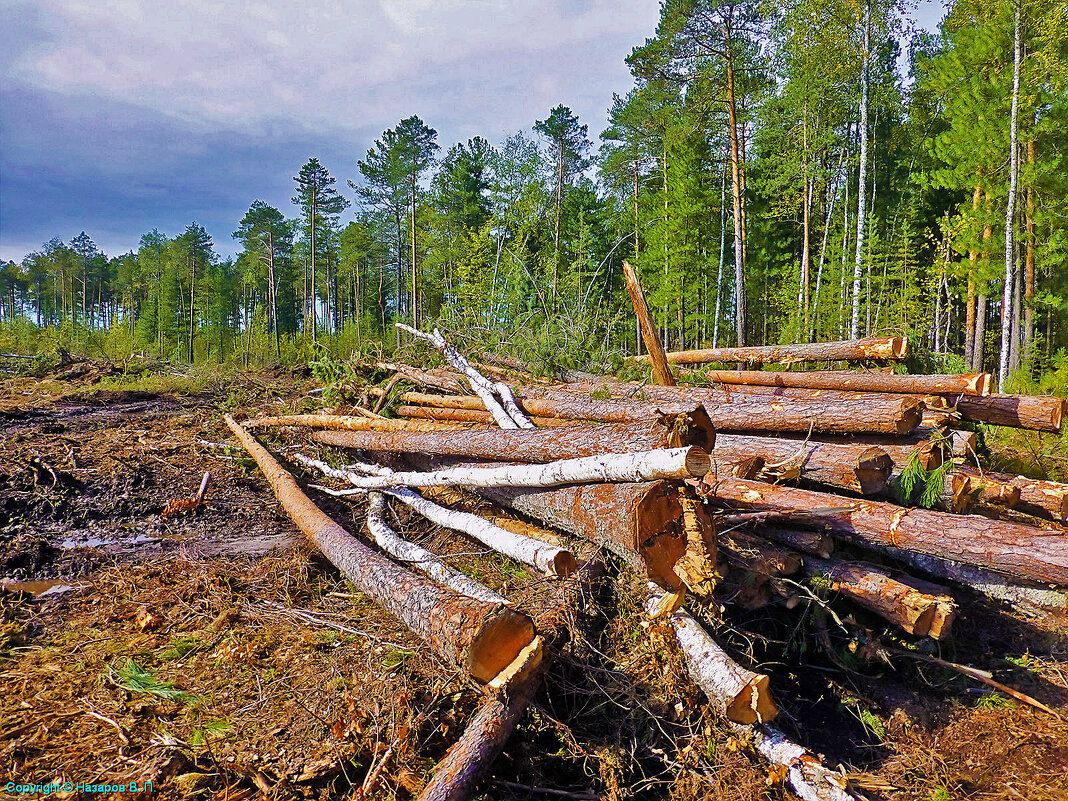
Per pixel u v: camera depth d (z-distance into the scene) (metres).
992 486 3.73
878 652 3.33
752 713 2.77
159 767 2.49
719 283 25.00
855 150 23.05
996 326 25.27
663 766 2.89
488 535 3.88
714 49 19.42
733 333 29.20
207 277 52.66
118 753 2.59
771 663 3.43
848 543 3.82
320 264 54.81
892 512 3.35
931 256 24.58
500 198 28.52
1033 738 3.07
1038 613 3.98
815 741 3.12
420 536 4.88
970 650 3.76
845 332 17.12
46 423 9.01
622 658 3.22
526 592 3.63
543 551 3.27
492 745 2.57
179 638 3.63
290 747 2.69
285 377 16.86
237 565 4.70
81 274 77.25
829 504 3.47
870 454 3.63
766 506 3.62
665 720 2.97
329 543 4.42
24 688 3.05
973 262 17.20
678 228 24.44
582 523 3.32
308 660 3.35
